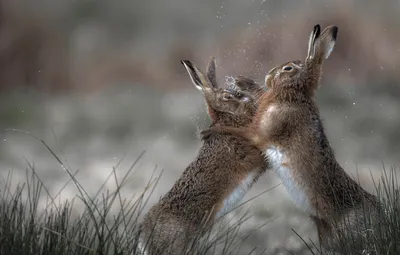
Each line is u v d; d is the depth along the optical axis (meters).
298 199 11.41
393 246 9.67
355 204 10.98
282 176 11.46
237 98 11.82
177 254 10.61
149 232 10.76
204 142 11.52
